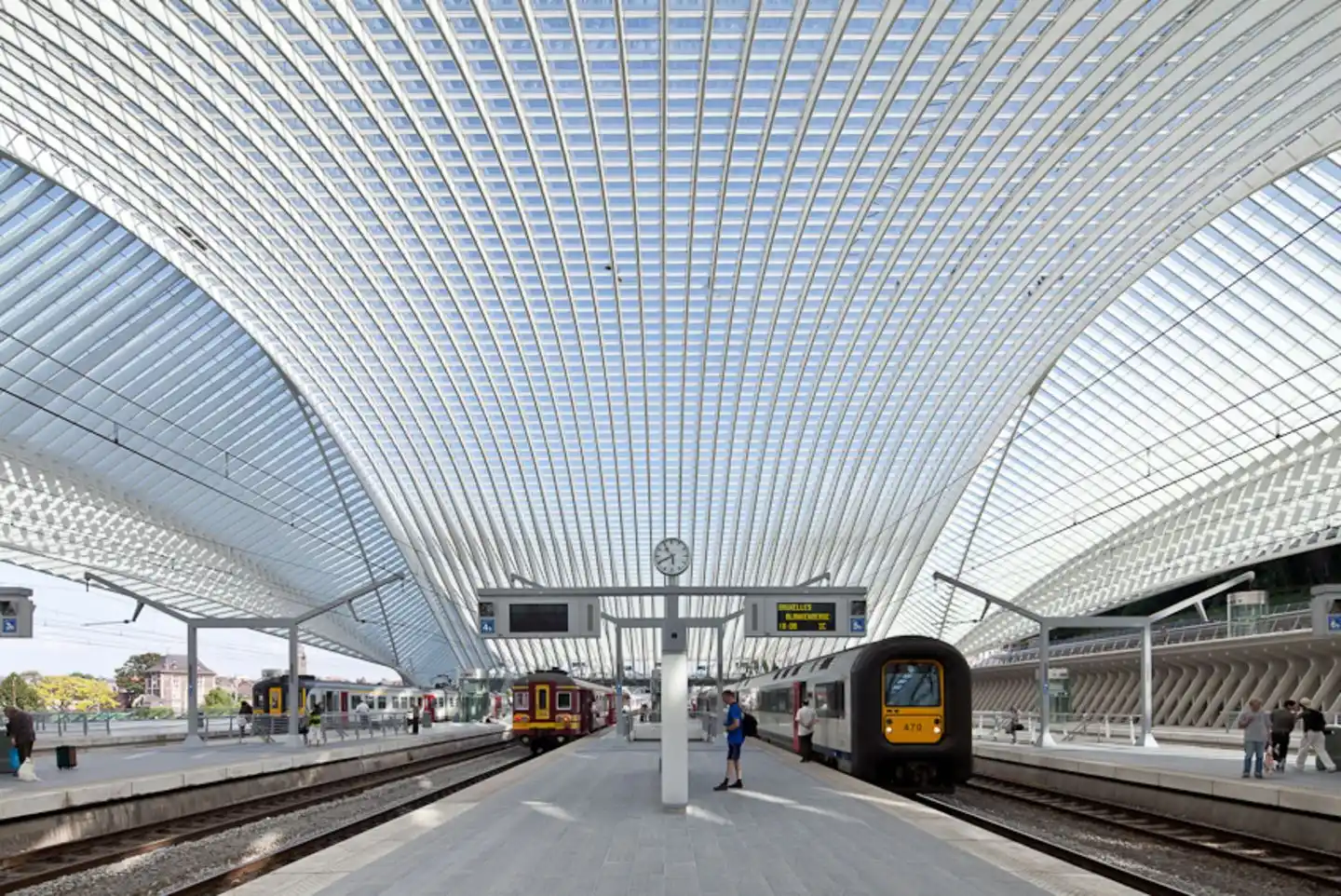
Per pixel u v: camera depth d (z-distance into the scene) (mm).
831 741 30297
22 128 34469
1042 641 38188
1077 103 32438
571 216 41031
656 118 34375
